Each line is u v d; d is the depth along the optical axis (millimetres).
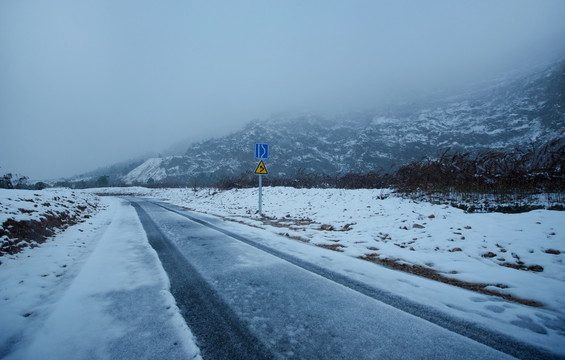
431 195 9281
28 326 2312
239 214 11398
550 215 5582
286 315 2559
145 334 2201
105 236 6480
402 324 2398
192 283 3389
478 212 7137
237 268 4016
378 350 2010
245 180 21797
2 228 4922
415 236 5828
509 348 2025
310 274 3748
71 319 2436
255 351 1986
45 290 3152
